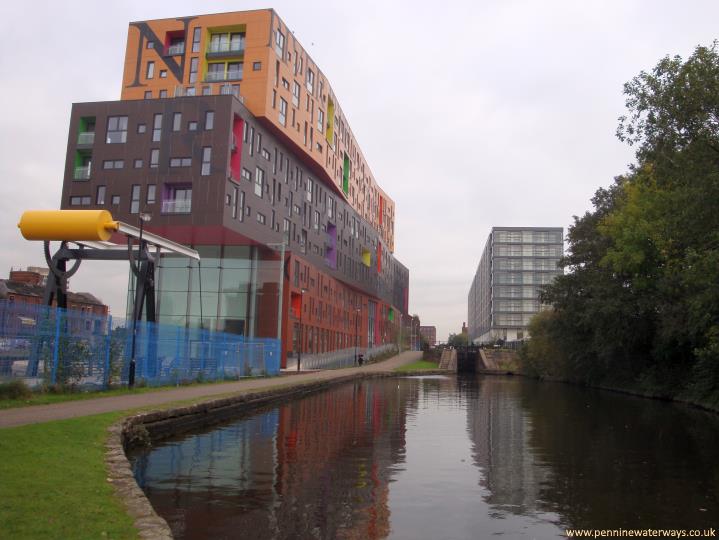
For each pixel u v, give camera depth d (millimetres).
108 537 5969
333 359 69938
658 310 35688
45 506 6754
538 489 11242
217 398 21266
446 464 13562
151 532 6289
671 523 9133
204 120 47094
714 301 23891
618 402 33750
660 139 22594
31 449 9641
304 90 60219
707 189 20562
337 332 77500
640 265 34719
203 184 46156
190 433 17656
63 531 5992
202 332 31344
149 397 20469
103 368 21734
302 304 61125
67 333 19672
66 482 7973
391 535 8133
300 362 58594
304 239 64562
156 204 46656
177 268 51750
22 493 7172
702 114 20781
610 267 40750
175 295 51375
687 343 34344
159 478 11219
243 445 15469
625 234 33625
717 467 13688
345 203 81625
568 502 10305
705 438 18719
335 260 76188
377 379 57562
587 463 14070
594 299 41812
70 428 12125
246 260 51719
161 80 53250
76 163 49219
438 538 8094
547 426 21594
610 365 46219
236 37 53781
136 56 54156
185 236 49438
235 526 8266
